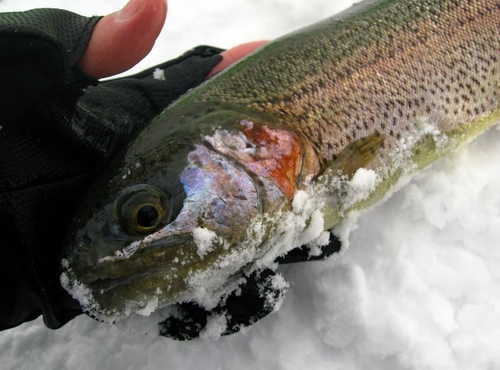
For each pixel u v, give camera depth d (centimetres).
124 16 19
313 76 23
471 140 27
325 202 23
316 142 22
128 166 20
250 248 21
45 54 17
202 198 20
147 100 26
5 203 19
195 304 22
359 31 24
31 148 19
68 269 19
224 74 23
